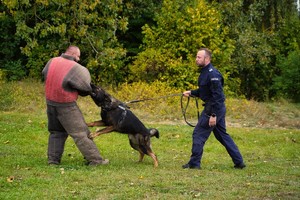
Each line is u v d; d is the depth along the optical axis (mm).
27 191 6531
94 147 8445
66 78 8031
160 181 7387
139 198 6391
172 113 16000
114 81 19703
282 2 25906
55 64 8148
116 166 8492
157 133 8891
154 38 19375
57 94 8102
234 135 12992
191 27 18812
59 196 6328
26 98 16484
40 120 13422
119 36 21797
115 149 10688
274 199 6586
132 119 8531
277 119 16734
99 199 6297
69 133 8312
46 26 17469
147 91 16953
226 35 21812
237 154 8906
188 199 6375
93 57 19281
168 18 19156
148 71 18703
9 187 6727
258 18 24297
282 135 13312
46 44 19422
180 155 10461
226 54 19516
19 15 17266
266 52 23234
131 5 19406
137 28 21781
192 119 15750
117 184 7098
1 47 20359
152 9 21016
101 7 18172
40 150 10078
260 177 8055
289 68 23219
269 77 25828
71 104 8180
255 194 6785
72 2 17609
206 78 8414
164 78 18562
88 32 18344
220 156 10516
